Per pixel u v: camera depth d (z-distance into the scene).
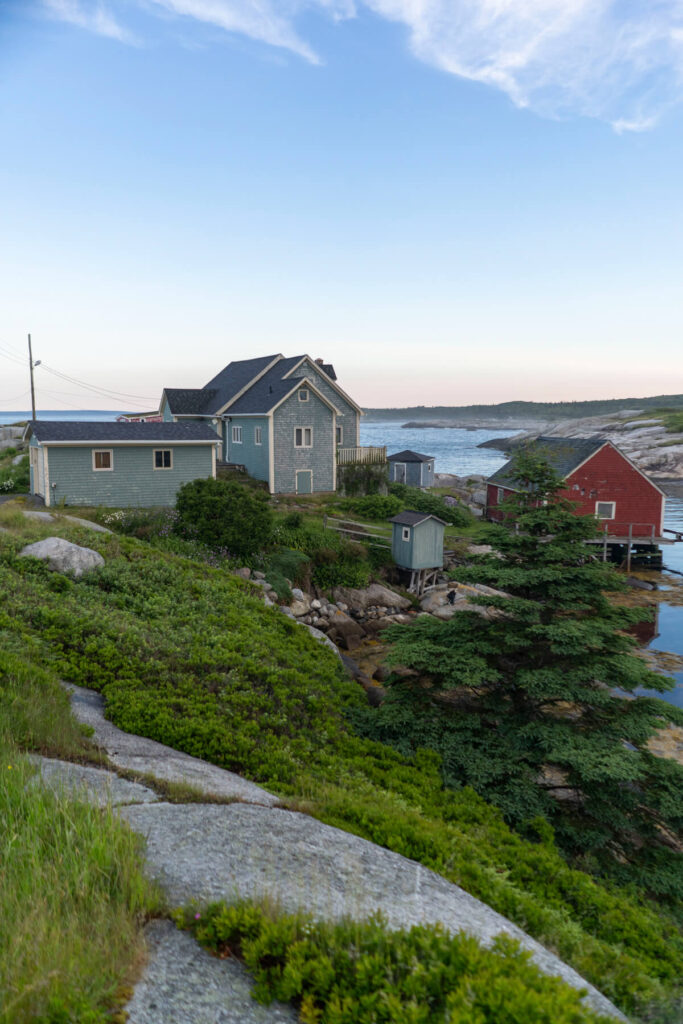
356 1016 3.44
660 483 90.44
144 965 3.98
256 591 21.41
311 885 5.12
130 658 12.70
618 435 135.00
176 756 8.99
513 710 12.99
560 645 12.10
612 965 5.79
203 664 13.53
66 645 12.81
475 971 3.66
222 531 26.45
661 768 11.05
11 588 15.06
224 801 6.93
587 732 11.66
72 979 3.61
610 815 10.72
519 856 8.34
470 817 9.80
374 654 23.27
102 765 7.53
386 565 30.58
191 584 19.20
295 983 3.72
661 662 23.53
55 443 29.19
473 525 42.81
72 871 4.55
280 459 40.56
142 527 26.52
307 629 19.38
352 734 12.73
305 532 30.38
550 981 3.67
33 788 5.79
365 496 40.91
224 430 46.53
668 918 9.07
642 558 39.44
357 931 4.04
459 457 136.25
